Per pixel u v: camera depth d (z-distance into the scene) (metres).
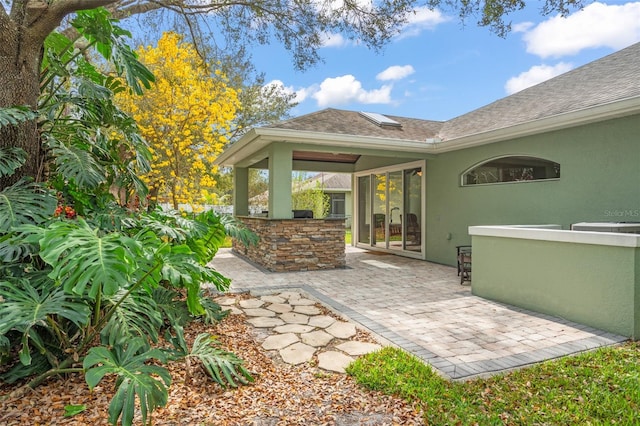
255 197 18.59
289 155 7.97
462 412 2.54
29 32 3.29
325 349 3.71
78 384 2.85
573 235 4.45
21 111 3.05
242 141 8.29
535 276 4.96
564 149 6.43
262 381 3.05
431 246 9.44
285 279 7.11
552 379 3.01
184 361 3.35
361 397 2.79
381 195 11.58
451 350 3.64
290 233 7.98
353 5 5.40
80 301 2.73
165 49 11.33
